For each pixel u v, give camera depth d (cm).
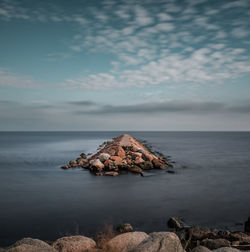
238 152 5109
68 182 1997
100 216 1162
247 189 1794
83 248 658
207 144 8319
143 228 1015
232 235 879
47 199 1481
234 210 1287
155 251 453
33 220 1109
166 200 1465
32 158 3859
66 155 4362
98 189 1748
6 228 1017
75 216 1165
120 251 533
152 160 2811
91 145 7462
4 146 6950
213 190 1752
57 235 941
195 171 2628
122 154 2989
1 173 2464
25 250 494
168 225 1049
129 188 1788
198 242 820
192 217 1169
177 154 4597
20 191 1694
